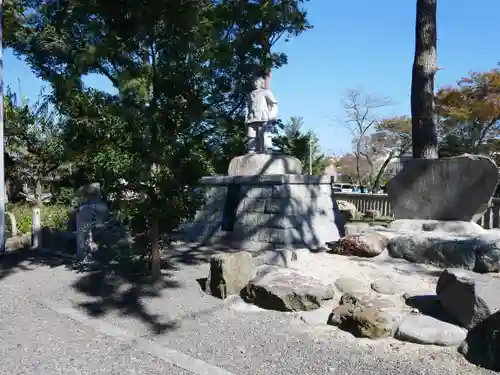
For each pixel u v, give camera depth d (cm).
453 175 730
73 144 863
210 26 1059
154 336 429
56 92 942
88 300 536
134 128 561
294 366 361
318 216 833
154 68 598
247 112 929
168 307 502
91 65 869
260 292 498
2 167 858
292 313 475
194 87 612
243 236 808
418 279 543
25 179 1750
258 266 591
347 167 3894
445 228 710
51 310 508
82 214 742
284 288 493
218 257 539
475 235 628
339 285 527
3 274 678
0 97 877
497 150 2547
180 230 896
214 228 861
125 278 609
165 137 575
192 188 604
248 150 923
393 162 3158
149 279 596
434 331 395
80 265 704
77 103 789
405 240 634
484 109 2309
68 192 1464
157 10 571
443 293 438
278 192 784
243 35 1330
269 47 1386
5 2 1214
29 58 1206
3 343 412
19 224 1088
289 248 734
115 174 549
